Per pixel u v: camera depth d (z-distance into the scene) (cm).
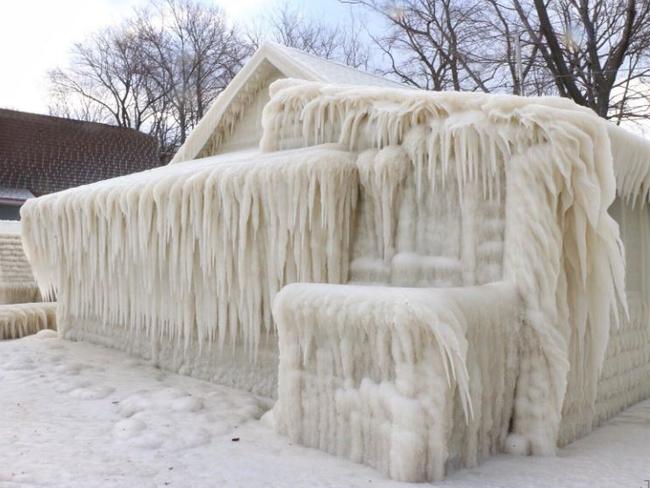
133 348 730
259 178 529
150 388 569
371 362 362
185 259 601
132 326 705
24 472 332
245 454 379
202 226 579
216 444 401
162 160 3086
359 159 499
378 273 482
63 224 779
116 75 3184
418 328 333
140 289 673
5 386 573
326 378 388
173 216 600
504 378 391
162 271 635
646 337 594
